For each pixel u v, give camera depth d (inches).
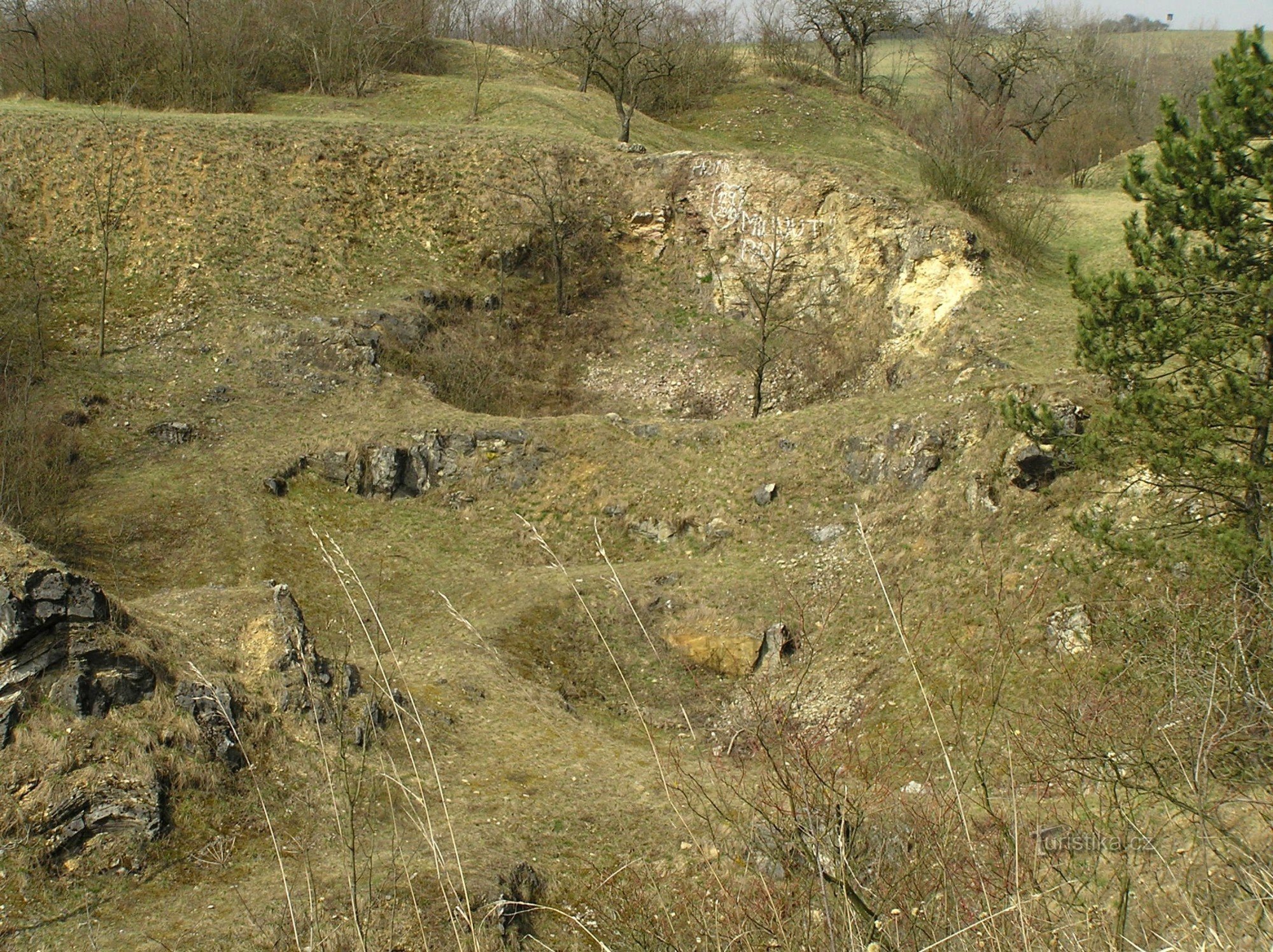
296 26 2262.6
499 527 1200.8
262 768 620.4
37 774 551.5
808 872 214.2
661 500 1178.6
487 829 607.8
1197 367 642.2
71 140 1627.7
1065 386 1053.2
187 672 640.4
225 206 1612.9
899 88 2716.5
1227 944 182.4
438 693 805.2
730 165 1697.8
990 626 800.9
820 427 1183.6
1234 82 620.4
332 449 1250.6
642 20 2230.6
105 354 1393.9
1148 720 246.8
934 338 1350.9
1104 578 668.1
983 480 990.4
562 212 1726.1
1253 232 622.8
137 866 540.1
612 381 1572.3
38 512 1076.5
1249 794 231.9
